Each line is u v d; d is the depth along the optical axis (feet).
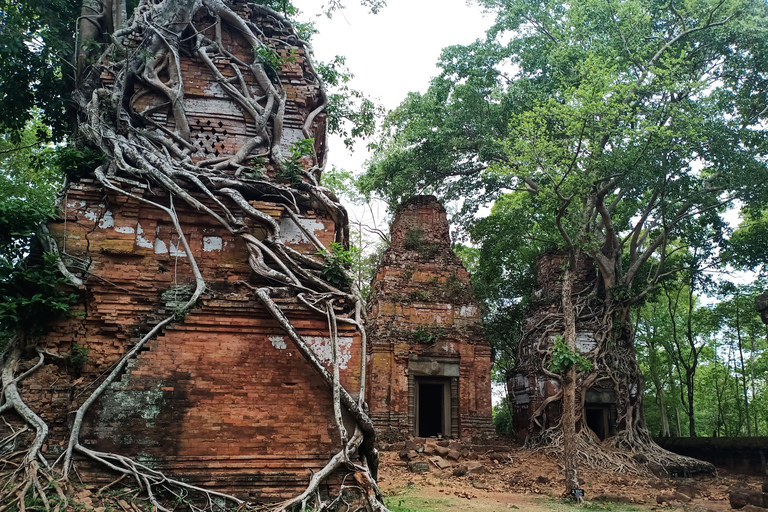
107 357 28.40
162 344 28.19
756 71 71.10
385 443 66.69
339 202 35.01
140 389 27.20
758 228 76.69
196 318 28.91
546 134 60.23
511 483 53.26
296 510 25.73
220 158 33.99
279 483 27.12
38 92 40.81
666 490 53.57
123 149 31.91
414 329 75.46
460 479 53.78
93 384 27.25
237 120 36.01
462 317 77.51
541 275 90.99
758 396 106.22
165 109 35.12
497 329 96.43
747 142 66.69
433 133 79.00
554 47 74.13
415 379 73.97
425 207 83.82
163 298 29.45
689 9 69.92
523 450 69.51
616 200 78.13
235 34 38.47
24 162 60.49
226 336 29.07
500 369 118.01
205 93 36.09
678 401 120.37
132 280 29.66
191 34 37.42
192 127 35.27
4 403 26.21
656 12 75.15
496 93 77.46
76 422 25.62
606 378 75.56
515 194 104.01
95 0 38.99
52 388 26.96
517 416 86.22
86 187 30.42
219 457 26.91
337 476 27.53
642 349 110.42
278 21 40.27
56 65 39.32
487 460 62.49
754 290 87.76
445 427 72.79
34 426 25.57
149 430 26.68
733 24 69.87
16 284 28.07
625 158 58.08
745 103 70.69
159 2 38.34
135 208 30.68
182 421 27.17
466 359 75.31
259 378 28.63
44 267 27.99
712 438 73.41
